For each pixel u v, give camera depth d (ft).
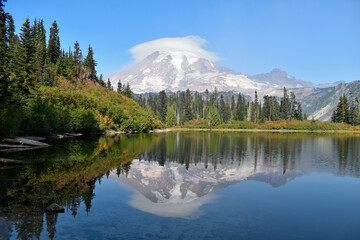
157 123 557.33
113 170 96.78
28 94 223.92
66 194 63.77
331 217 53.72
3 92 166.30
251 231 45.47
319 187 79.30
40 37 432.25
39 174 84.12
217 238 41.96
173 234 42.70
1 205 54.08
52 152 136.67
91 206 55.83
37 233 41.14
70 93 319.47
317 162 129.70
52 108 237.25
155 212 53.83
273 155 154.61
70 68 457.68
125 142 223.71
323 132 504.02
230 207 58.80
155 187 74.79
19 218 47.16
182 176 91.86
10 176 79.92
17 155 122.52
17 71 227.20
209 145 213.66
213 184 81.30
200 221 49.55
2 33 154.51
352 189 77.00
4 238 38.88
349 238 43.93
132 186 74.69
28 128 194.59
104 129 352.28
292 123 575.38
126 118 416.26
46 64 366.63
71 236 40.50
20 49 287.07
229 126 609.01
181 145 209.97
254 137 327.88
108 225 45.65
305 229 47.26
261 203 62.23
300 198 67.31
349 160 137.08
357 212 56.75
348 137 337.52
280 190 74.95
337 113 603.67
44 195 61.98
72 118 265.34
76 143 193.36
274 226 48.19
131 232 43.04
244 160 133.80
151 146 195.42
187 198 65.21
